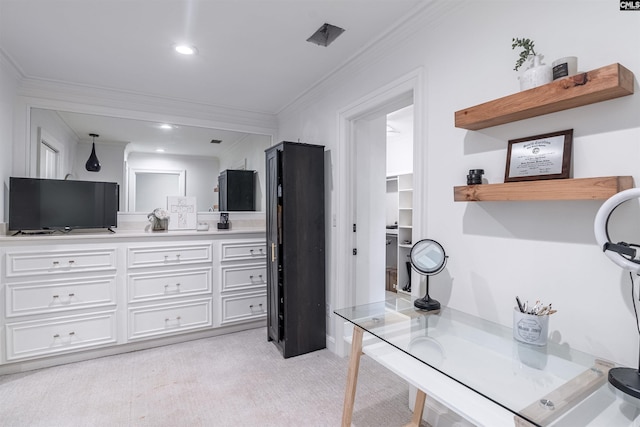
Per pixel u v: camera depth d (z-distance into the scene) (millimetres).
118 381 2250
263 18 1884
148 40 2113
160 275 2834
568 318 1233
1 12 1797
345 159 2617
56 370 2404
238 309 3195
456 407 1018
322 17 1877
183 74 2637
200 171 3463
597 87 1026
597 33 1156
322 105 2928
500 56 1465
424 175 1838
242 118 3623
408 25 1907
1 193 2420
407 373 1229
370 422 1812
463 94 1633
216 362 2555
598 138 1146
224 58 2365
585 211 1188
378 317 1565
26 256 2357
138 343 2789
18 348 2332
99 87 2879
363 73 2381
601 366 1062
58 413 1882
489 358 1151
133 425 1781
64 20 1883
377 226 2826
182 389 2150
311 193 2744
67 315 2492
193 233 2957
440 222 1756
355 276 2711
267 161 2980
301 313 2703
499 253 1471
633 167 1062
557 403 886
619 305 1104
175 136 3342
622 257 946
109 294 2637
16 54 2287
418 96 1865
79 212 2775
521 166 1358
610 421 842
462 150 1639
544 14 1307
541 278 1316
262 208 3744
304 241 2715
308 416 1868
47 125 2791
